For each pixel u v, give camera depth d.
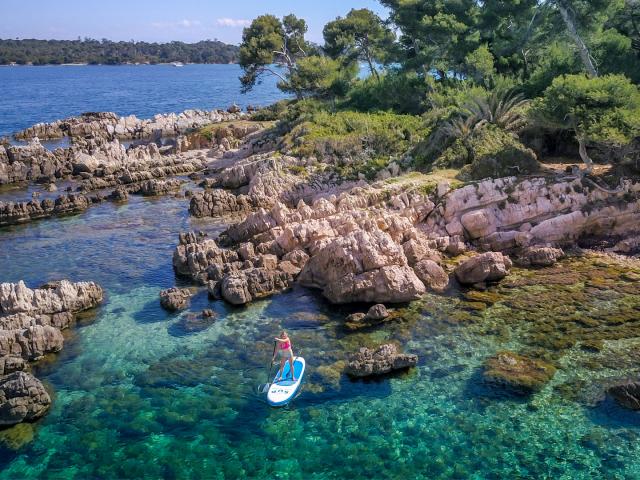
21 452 23.62
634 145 43.19
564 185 42.91
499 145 51.56
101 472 22.48
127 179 69.69
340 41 95.06
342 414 25.41
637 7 62.22
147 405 26.38
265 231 44.97
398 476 21.94
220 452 23.44
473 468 22.16
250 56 105.19
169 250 45.88
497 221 43.19
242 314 34.44
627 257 39.31
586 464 22.00
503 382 26.78
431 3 77.62
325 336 31.61
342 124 72.56
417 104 79.06
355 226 40.94
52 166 74.00
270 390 26.61
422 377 27.59
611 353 28.53
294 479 21.95
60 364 29.78
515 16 69.44
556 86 43.22
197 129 104.12
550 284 36.19
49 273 41.56
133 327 33.34
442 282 36.81
